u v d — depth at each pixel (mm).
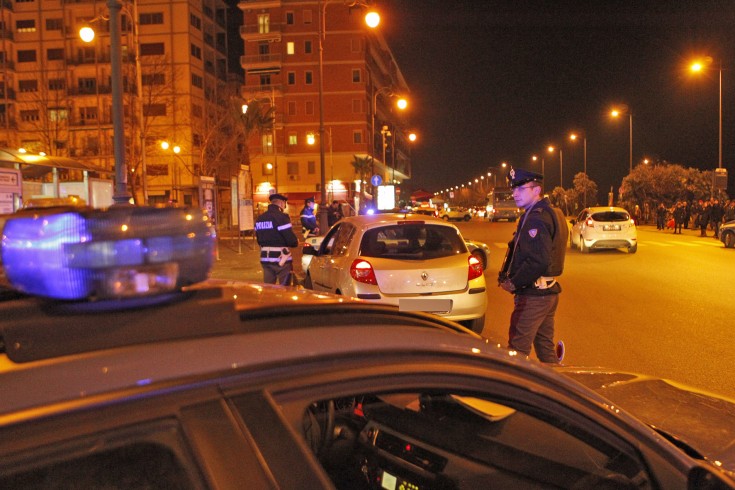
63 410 1016
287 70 72688
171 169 63062
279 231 9625
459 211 62906
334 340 1409
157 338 1246
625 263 17484
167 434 1074
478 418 2111
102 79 63719
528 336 5023
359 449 1963
